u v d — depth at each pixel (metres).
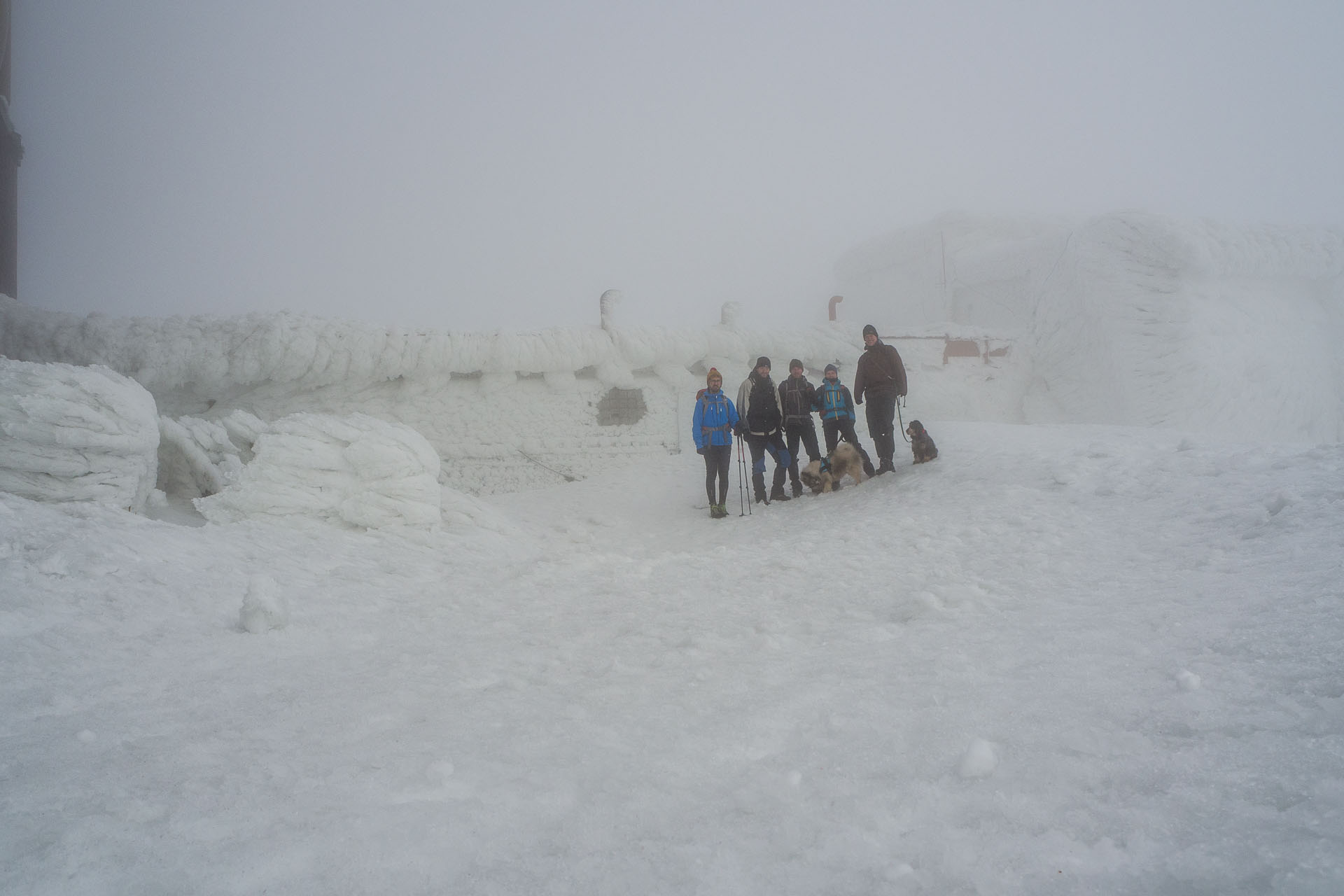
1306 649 2.69
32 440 7.42
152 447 8.47
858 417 20.77
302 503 8.63
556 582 6.58
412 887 1.81
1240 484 6.04
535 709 3.15
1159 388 25.11
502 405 18.84
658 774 2.42
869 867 1.80
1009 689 2.83
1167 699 2.51
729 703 3.08
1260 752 2.04
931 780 2.21
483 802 2.25
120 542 6.11
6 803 2.23
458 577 7.28
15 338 15.80
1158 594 3.90
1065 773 2.12
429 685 3.57
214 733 2.91
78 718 3.12
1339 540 4.03
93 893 1.76
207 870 1.86
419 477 9.09
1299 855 1.57
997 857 1.77
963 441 12.59
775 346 20.94
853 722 2.74
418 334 18.25
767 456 16.77
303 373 17.12
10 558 5.37
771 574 6.07
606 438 19.23
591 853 1.94
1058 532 5.93
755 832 2.00
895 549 6.40
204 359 16.30
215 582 5.84
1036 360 28.59
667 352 19.72
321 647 4.58
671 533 10.90
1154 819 1.82
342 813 2.17
